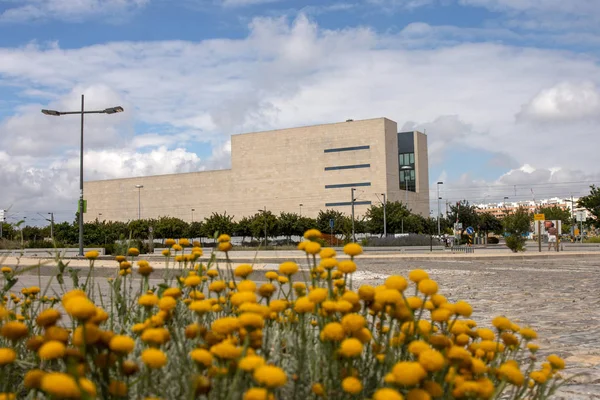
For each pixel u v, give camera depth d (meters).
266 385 1.22
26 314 2.92
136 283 8.36
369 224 73.69
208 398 1.56
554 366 2.04
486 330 2.08
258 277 10.85
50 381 1.08
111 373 1.99
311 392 1.83
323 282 2.47
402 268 17.78
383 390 1.25
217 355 1.50
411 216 74.19
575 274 15.23
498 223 82.44
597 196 58.72
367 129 88.50
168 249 3.06
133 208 106.94
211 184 99.44
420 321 2.04
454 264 20.42
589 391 3.70
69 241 61.81
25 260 13.77
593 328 6.44
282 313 2.45
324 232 72.44
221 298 2.62
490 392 1.58
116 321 3.02
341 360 1.73
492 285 12.02
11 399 1.42
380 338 1.93
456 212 81.19
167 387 1.81
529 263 21.08
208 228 74.31
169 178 103.62
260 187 95.38
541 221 31.19
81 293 1.65
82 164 24.73
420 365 1.40
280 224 70.12
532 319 7.18
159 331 1.57
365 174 88.25
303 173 92.44
